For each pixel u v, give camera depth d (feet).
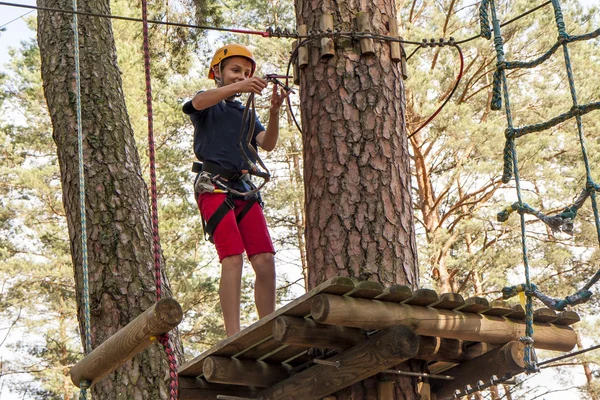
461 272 45.42
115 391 14.48
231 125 12.43
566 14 43.75
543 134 42.80
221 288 11.66
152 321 7.33
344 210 11.46
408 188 11.93
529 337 10.34
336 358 10.08
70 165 16.66
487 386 11.07
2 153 49.88
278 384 10.89
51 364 51.78
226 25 47.93
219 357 10.59
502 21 42.55
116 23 44.52
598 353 44.32
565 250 44.80
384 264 11.18
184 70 31.35
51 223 49.75
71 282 49.21
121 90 18.16
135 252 15.81
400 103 12.38
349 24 12.41
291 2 49.26
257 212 12.43
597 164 42.06
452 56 44.11
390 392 10.54
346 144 11.78
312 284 11.44
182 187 49.47
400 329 9.38
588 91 43.37
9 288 47.80
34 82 48.26
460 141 40.65
